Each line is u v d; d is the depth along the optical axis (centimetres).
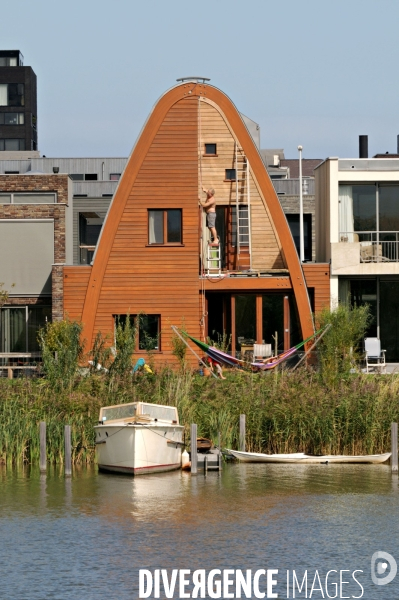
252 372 4575
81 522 3039
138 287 5325
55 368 4288
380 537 2906
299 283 5266
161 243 5338
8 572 2577
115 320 5212
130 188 5334
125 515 3123
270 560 2705
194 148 5341
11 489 3481
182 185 5334
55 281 5322
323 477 3700
